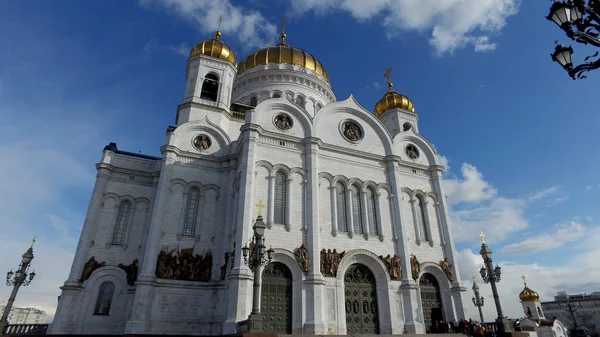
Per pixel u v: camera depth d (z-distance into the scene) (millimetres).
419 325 31625
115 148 39094
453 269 36594
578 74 11188
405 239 35188
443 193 40688
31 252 31609
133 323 27703
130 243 35125
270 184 32469
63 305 30766
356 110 40406
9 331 31734
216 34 47219
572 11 10523
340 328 29266
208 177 36219
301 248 30422
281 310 28375
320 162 35625
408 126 50625
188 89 41125
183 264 31531
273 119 35625
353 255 32562
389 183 38250
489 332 30344
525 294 44031
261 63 52625
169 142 35469
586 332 51156
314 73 53125
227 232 33312
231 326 25312
